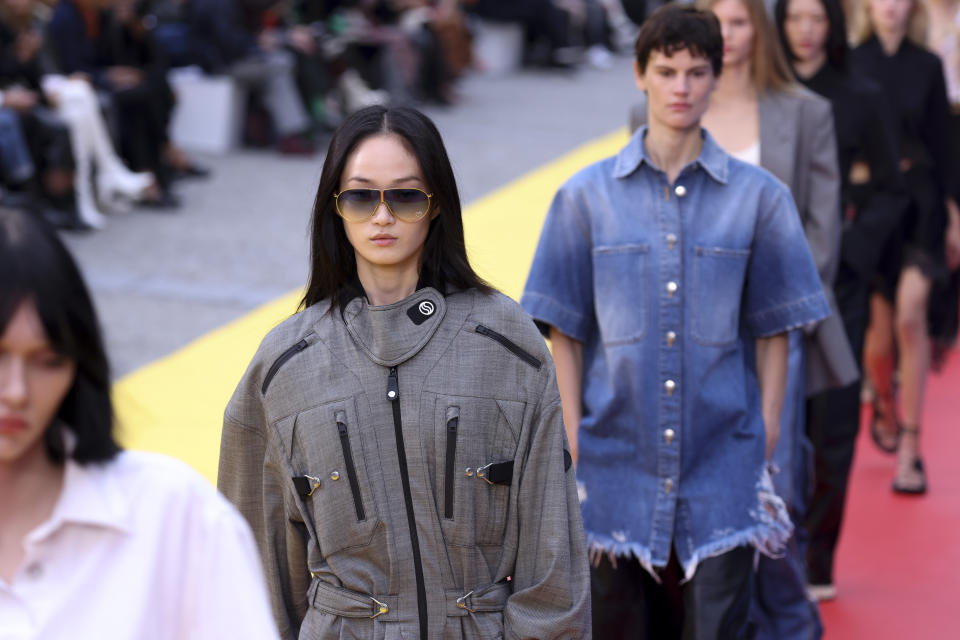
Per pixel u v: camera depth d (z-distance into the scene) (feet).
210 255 55.21
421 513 15.21
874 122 28.68
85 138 58.75
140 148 62.75
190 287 50.83
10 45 56.75
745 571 20.70
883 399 37.96
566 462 15.71
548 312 21.13
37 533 10.15
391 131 15.39
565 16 112.78
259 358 15.88
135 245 56.29
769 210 20.68
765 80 25.67
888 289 34.88
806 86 28.81
